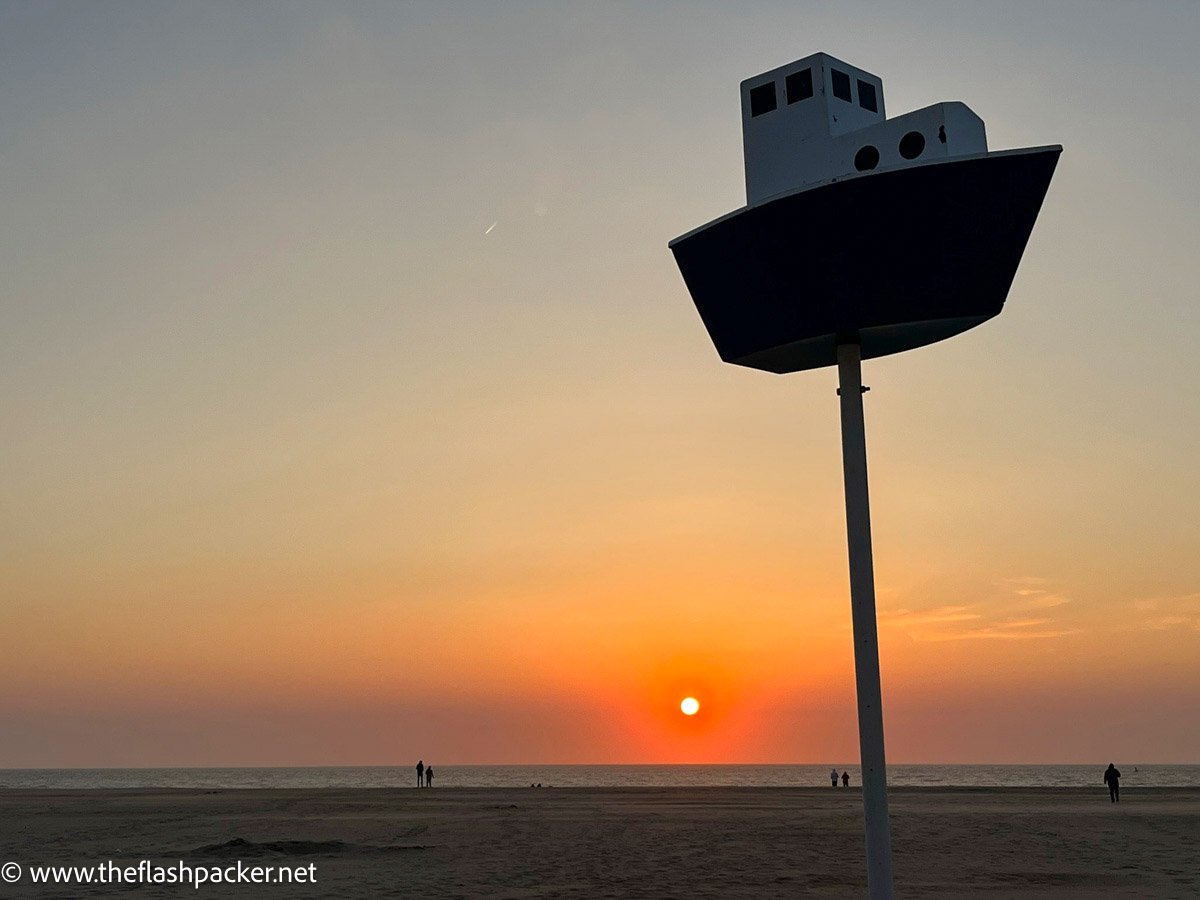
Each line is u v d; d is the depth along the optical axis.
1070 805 40.44
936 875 18.50
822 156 13.78
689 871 19.16
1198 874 18.64
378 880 18.02
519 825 30.66
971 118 13.39
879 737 12.22
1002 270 12.93
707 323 14.62
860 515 12.85
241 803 46.69
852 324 13.15
